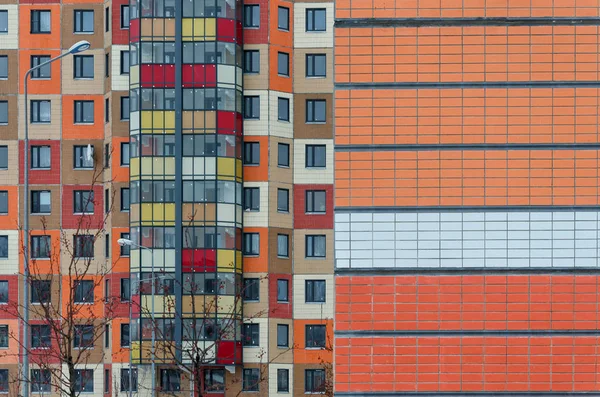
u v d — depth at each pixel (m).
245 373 125.81
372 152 44.62
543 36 44.66
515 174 44.41
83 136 128.88
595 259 44.03
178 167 123.88
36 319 125.25
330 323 127.88
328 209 129.50
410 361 44.00
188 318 121.81
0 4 129.50
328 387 102.75
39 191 128.38
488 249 44.19
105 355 125.50
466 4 44.84
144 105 124.31
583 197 44.25
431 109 44.66
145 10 125.19
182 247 123.38
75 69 129.50
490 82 44.62
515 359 43.91
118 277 126.19
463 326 44.03
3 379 124.31
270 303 127.06
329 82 130.00
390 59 44.84
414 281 44.19
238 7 127.12
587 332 43.91
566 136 44.38
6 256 127.25
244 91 128.25
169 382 123.38
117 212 127.06
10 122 128.88
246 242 127.38
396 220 44.41
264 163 127.81
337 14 45.00
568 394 43.78
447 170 44.44
